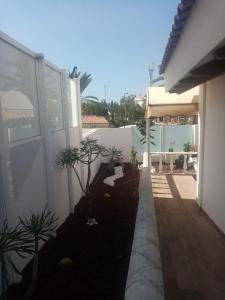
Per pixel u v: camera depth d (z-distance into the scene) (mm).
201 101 8555
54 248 5887
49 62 6340
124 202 9141
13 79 4617
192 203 9109
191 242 6293
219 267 5180
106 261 5340
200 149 8531
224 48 3334
